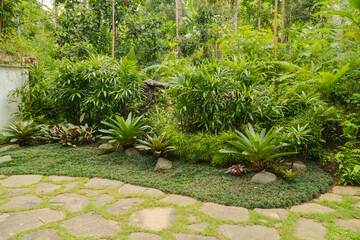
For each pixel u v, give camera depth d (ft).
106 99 14.10
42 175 9.81
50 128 14.80
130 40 24.04
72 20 21.66
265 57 14.85
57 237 5.46
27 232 5.62
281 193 7.80
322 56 13.70
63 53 21.59
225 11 32.45
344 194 8.14
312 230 5.89
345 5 13.10
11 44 17.44
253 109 11.21
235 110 11.11
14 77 17.11
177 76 12.08
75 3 23.16
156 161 11.07
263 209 7.04
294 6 33.50
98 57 14.32
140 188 8.54
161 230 5.79
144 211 6.82
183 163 10.97
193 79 11.27
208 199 7.57
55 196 7.79
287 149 10.52
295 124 10.52
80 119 14.47
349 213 6.70
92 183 8.98
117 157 11.58
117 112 14.42
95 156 11.78
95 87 14.07
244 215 6.66
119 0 22.53
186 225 6.04
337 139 10.96
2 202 7.29
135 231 5.75
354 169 8.84
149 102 15.53
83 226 5.97
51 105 16.63
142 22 23.48
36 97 16.66
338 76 10.57
